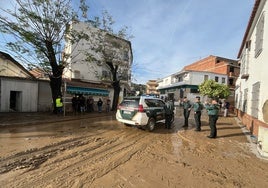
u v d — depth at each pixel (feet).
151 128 35.42
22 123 35.50
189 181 15.37
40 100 57.26
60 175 15.25
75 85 64.80
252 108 36.14
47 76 53.72
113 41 72.49
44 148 21.95
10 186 13.25
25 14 43.06
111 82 77.05
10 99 53.72
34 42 45.11
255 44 37.52
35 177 14.71
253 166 19.11
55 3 46.37
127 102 35.60
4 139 25.23
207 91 79.66
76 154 20.52
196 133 34.88
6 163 17.19
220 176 16.55
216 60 151.94
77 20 51.13
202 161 20.15
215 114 31.07
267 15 29.40
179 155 21.91
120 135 30.89
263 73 29.07
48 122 39.96
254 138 30.45
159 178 15.65
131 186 14.06
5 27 41.98
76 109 59.77
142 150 23.30
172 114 39.17
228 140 29.89
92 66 83.46
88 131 32.53
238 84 68.74
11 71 66.54
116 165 17.98
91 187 13.62
